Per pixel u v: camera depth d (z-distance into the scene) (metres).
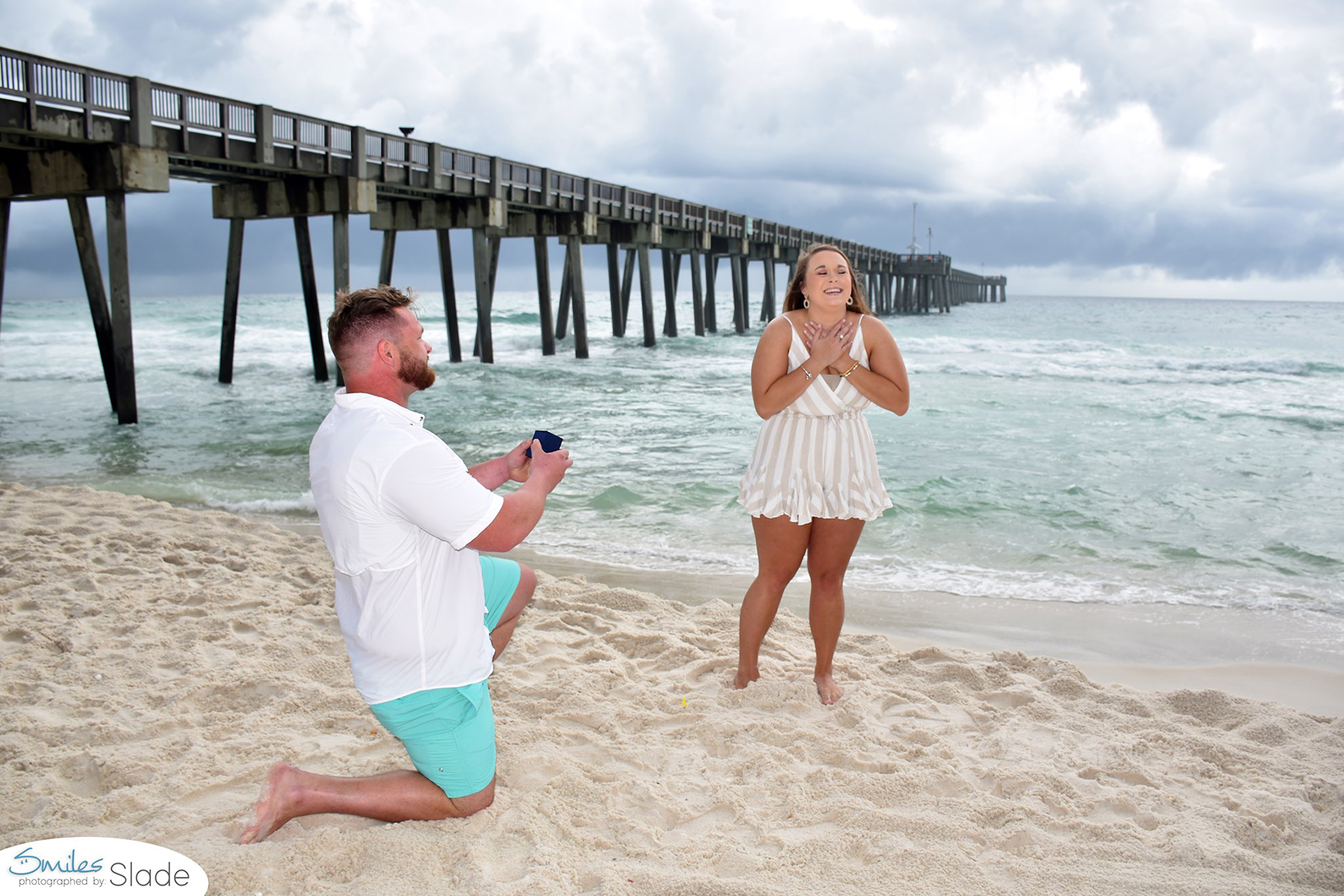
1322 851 2.15
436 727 2.09
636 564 5.46
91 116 10.31
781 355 2.90
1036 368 19.52
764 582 3.12
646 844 2.16
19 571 4.38
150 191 11.15
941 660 3.64
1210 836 2.21
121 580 4.31
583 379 17.17
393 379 1.99
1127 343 30.19
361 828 2.20
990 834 2.21
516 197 18.94
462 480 1.92
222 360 16.80
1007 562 5.61
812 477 2.93
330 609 4.00
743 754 2.68
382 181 14.92
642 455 9.16
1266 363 20.52
